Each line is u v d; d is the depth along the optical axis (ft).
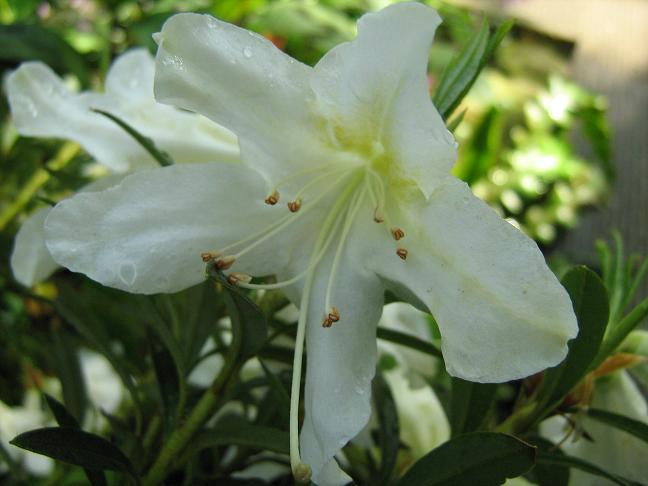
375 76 0.45
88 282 0.79
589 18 1.96
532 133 1.78
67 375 0.64
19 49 0.85
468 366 0.43
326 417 0.45
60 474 0.70
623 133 1.78
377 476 0.57
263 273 0.49
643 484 0.56
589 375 0.53
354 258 0.48
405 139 0.45
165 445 0.50
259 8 1.04
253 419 0.63
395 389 0.64
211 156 0.54
